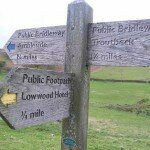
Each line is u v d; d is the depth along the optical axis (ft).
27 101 3.74
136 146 12.60
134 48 4.28
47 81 4.03
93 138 13.09
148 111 28.30
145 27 4.20
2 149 9.96
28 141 11.21
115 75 88.43
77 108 4.48
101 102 34.60
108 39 4.45
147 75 85.76
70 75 4.45
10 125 3.53
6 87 3.43
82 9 4.53
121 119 22.35
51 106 4.12
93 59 4.55
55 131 13.26
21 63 5.30
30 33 5.16
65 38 4.77
